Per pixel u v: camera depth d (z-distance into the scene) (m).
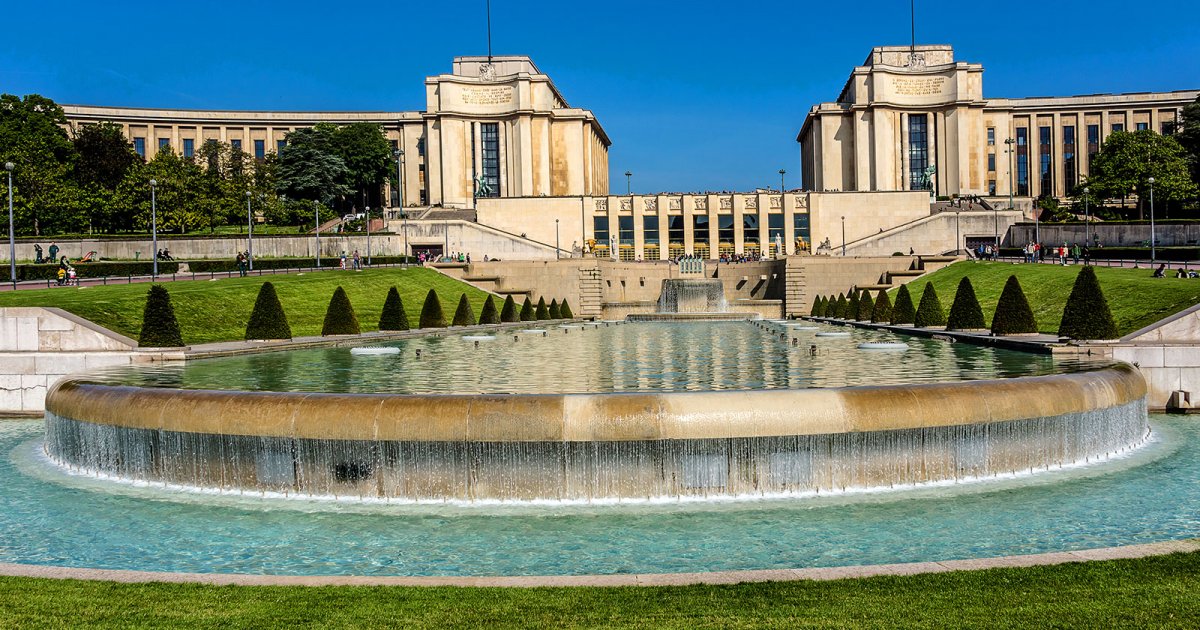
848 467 19.25
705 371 28.47
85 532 17.41
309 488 19.50
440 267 96.00
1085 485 19.78
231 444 19.92
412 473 19.00
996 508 18.03
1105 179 120.19
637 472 18.70
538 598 11.20
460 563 15.22
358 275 82.44
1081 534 16.41
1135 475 20.72
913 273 92.62
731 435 18.67
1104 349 30.92
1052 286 67.62
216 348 37.47
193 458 20.39
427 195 148.88
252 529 17.30
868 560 15.02
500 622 10.38
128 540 16.84
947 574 11.83
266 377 27.42
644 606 10.84
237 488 20.00
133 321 48.53
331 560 15.49
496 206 123.94
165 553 16.06
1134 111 161.38
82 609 10.88
